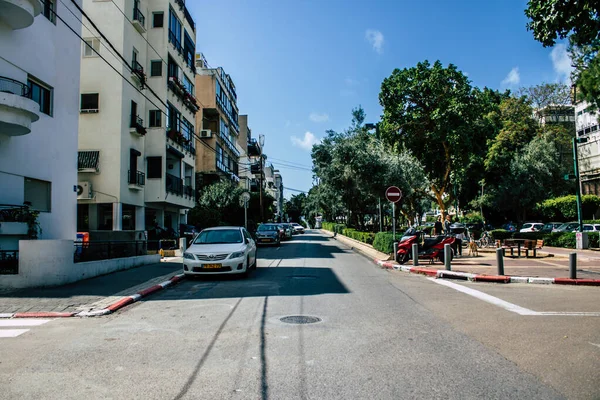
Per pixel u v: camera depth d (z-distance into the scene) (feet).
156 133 84.64
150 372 15.78
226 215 123.03
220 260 41.22
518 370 15.88
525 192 117.60
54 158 50.90
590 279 38.91
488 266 49.44
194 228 108.06
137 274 43.75
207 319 24.54
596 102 36.65
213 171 132.98
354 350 18.40
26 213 42.47
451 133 76.07
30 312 26.66
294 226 207.82
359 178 87.61
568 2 27.22
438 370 15.90
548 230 112.68
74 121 55.01
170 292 35.19
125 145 75.46
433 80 76.59
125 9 75.87
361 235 101.76
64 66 52.90
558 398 13.38
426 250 52.60
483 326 22.66
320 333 21.21
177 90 91.20
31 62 46.70
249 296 32.24
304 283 39.06
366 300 30.35
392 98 80.89
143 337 20.76
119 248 49.32
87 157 73.36
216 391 13.97
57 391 14.03
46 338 20.80
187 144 99.25
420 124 81.10
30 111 41.09
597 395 13.57
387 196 60.54
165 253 68.18
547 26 28.60
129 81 77.25
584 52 39.32
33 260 34.73
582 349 18.40
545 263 52.39
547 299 30.89
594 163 127.54
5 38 43.09
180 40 95.30
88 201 72.79
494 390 14.01
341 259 65.67
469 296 32.19
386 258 60.54
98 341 20.15
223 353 18.01
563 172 118.11
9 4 39.78
